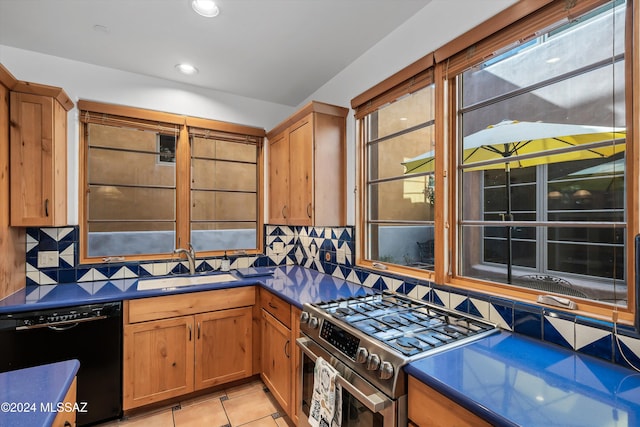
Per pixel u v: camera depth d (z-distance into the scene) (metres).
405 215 2.07
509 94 1.48
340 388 1.33
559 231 1.32
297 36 2.05
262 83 2.76
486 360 1.08
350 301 1.80
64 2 1.71
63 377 0.96
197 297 2.24
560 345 1.18
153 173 2.70
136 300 2.04
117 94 2.50
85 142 2.45
